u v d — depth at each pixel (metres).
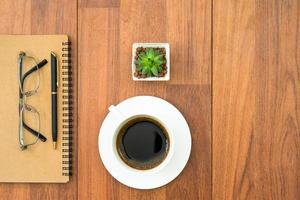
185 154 0.60
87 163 0.61
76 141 0.61
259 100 0.61
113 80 0.61
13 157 0.61
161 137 0.61
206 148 0.61
